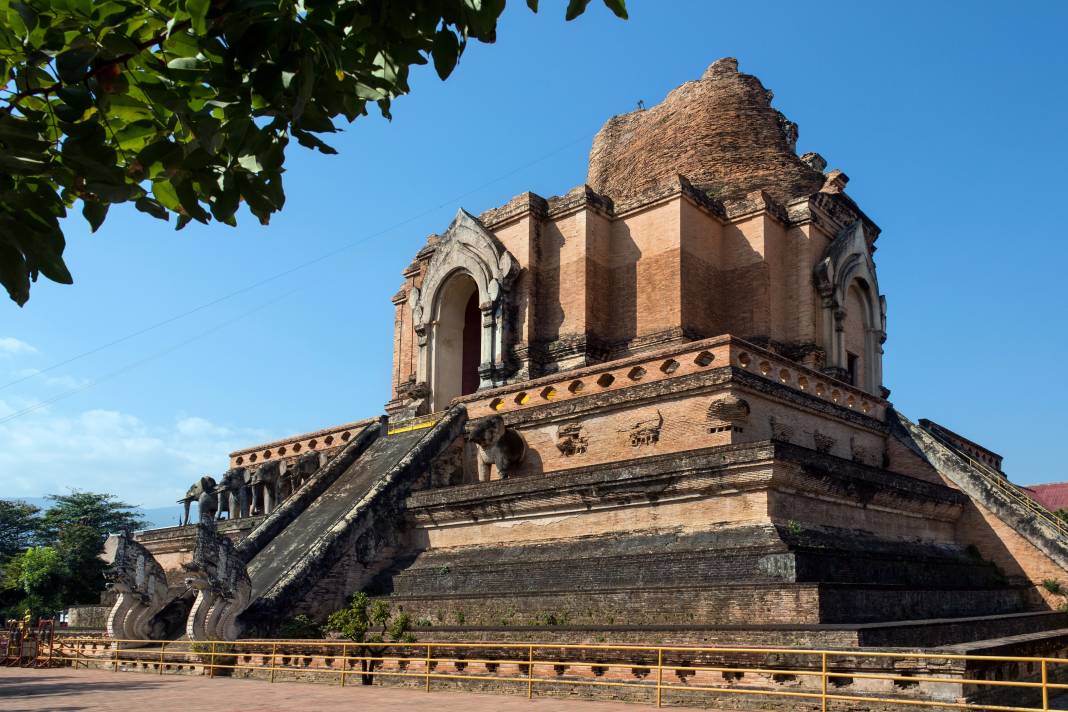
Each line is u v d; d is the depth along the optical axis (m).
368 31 6.83
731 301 34.59
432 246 39.88
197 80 6.15
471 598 23.20
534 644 17.91
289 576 25.86
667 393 26.22
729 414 24.44
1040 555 26.80
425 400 36.34
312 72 6.12
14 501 76.69
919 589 21.44
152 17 6.06
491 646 19.80
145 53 6.14
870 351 36.88
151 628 28.23
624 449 27.17
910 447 30.28
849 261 35.50
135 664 27.16
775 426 26.38
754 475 21.38
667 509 23.08
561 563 23.42
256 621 24.84
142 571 28.16
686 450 24.25
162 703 18.09
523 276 34.66
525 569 24.12
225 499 38.94
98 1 5.92
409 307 39.84
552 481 24.98
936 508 27.12
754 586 18.72
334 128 6.84
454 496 27.31
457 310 38.00
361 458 34.03
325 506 30.86
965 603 23.42
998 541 27.69
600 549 23.59
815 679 15.52
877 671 14.81
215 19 5.87
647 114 45.56
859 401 30.48
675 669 16.73
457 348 37.78
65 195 6.85
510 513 26.11
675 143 41.78
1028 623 22.88
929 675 14.43
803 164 40.41
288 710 16.52
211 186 6.77
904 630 17.22
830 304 34.47
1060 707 18.28
